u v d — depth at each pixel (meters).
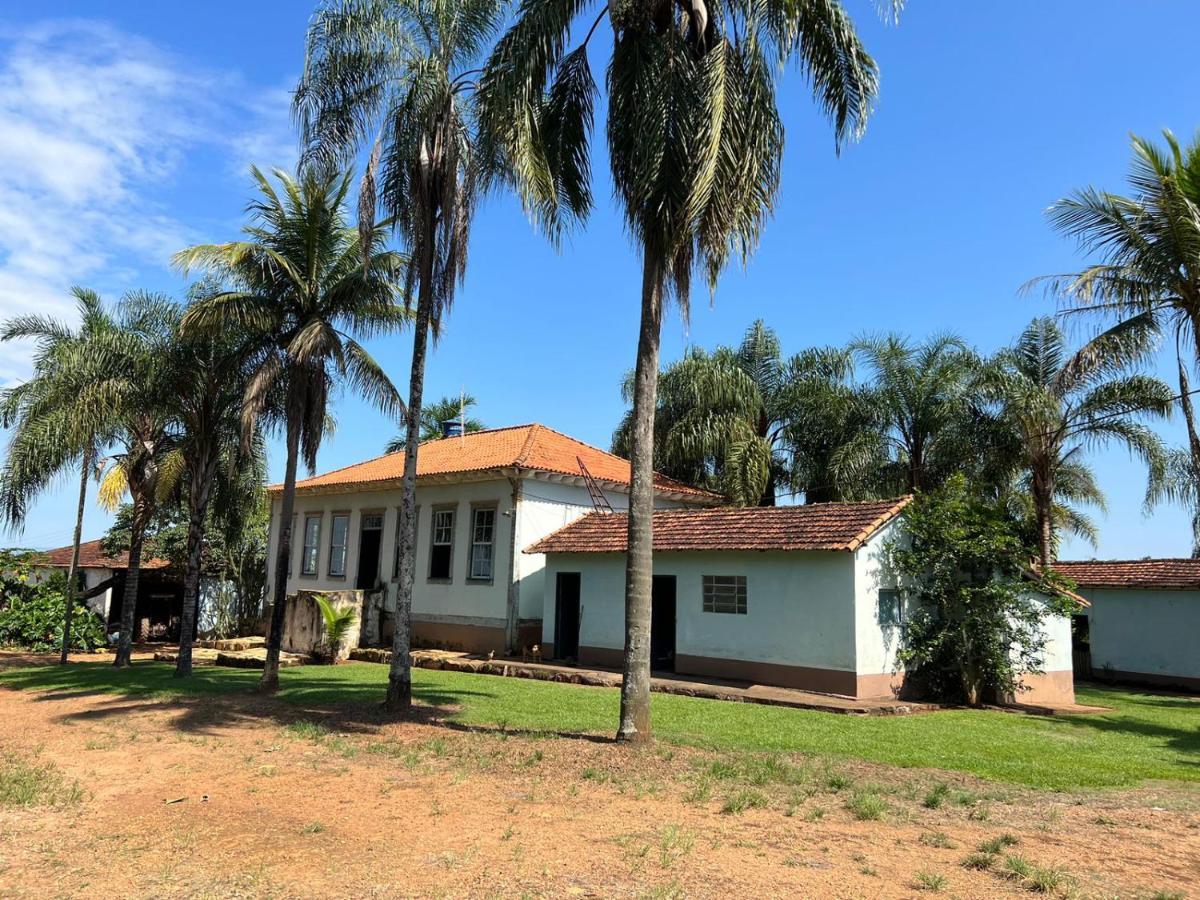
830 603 15.33
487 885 5.32
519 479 22.36
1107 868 5.75
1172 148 16.12
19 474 17.00
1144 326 17.62
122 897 5.16
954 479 16.48
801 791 7.89
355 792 7.79
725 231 9.82
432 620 23.98
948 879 5.46
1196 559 25.42
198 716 12.26
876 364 24.22
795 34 9.71
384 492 26.78
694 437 26.19
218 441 17.97
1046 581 15.83
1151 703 19.02
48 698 14.66
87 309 18.70
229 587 33.16
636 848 6.04
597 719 11.99
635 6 10.12
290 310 16.06
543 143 11.30
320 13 12.20
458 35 12.27
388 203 13.51
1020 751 10.54
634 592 10.15
